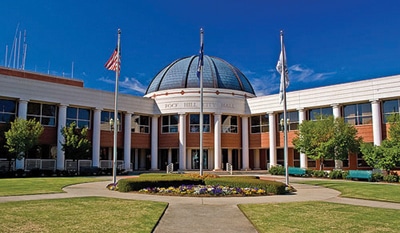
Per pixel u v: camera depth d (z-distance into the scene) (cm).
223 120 4488
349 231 973
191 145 4353
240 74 5297
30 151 3462
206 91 4731
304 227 1019
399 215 1228
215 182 2070
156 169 4369
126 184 1894
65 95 3662
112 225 1005
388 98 3478
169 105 4394
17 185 2147
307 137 3353
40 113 3534
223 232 961
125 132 4181
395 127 2834
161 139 4450
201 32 2808
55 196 1656
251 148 4547
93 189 2025
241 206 1392
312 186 2384
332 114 3875
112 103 4059
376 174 2867
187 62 5050
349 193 1923
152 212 1222
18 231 910
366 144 3019
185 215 1201
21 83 3356
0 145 3000
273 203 1498
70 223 1020
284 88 2356
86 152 3384
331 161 3878
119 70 2366
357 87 3653
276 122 4366
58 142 3562
